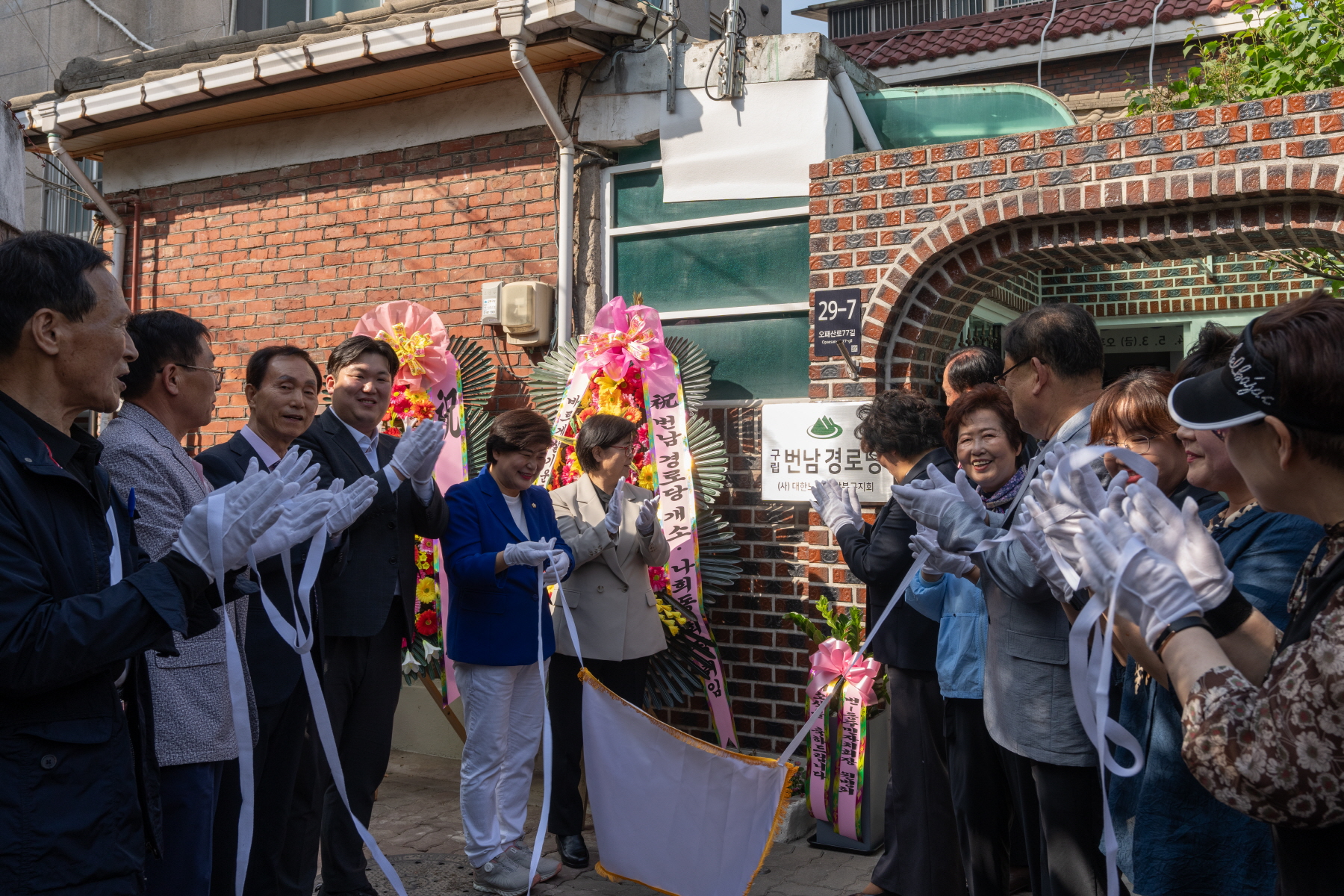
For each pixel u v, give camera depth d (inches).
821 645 168.7
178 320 106.1
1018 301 273.6
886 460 140.6
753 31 383.2
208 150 261.9
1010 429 119.8
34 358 73.9
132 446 100.0
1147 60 346.0
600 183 215.9
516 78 221.8
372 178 239.6
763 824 128.6
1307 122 152.4
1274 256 211.2
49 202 393.4
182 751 96.2
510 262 223.0
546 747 111.4
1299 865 55.0
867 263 185.8
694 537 185.3
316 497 81.1
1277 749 51.1
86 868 68.1
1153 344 308.2
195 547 72.3
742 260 203.8
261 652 115.2
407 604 147.3
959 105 195.6
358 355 148.9
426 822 182.9
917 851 138.2
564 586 166.6
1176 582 58.2
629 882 155.9
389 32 210.8
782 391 200.1
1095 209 167.0
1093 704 68.0
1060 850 98.7
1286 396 55.1
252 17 319.0
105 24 357.7
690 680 185.0
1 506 68.3
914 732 139.0
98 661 66.7
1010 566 95.6
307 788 130.5
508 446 156.5
